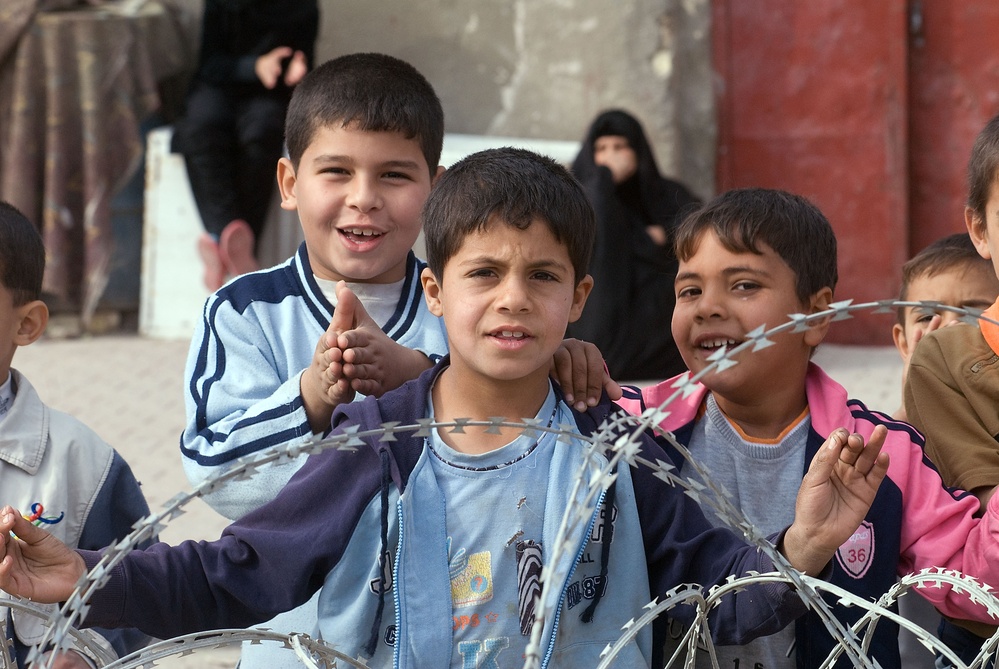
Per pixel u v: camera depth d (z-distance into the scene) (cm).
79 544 224
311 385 197
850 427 206
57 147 695
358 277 225
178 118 731
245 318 219
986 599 154
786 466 207
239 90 691
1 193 698
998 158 214
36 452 220
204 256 696
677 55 749
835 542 162
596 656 170
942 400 221
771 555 154
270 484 194
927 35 732
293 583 165
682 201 652
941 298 270
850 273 743
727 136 763
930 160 739
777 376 206
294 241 693
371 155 224
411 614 165
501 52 779
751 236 203
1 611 203
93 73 698
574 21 762
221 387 207
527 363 171
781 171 757
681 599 156
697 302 209
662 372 627
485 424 150
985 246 229
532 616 168
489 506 171
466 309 172
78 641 162
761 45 754
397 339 227
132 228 730
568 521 138
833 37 739
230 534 169
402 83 233
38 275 229
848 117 739
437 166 240
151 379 629
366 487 169
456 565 169
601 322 612
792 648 196
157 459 514
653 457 179
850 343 741
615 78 754
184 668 332
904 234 732
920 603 249
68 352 679
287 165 245
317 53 781
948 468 218
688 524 176
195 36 750
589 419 182
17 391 225
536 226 172
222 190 677
